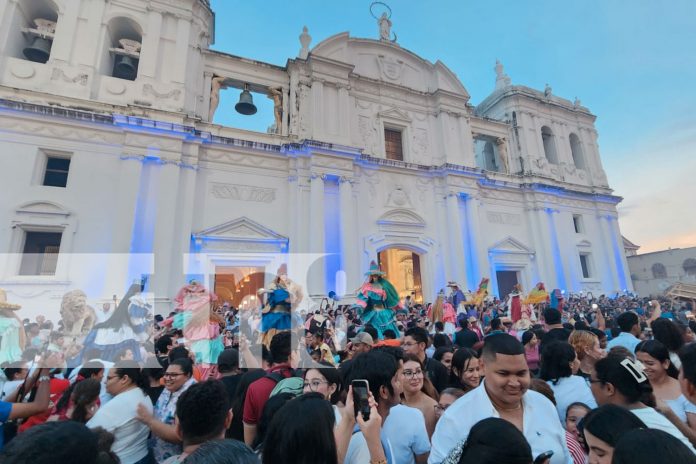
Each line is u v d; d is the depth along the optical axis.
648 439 1.65
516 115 26.75
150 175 15.40
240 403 3.95
